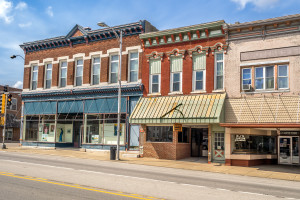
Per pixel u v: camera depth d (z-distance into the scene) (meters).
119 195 9.28
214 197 9.57
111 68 27.80
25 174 13.01
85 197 8.82
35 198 8.52
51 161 19.31
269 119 19.23
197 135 24.97
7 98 30.91
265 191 11.28
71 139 31.03
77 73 29.88
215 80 22.42
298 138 21.95
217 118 19.80
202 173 16.78
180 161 22.03
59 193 9.27
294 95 19.39
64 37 30.28
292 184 13.91
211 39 22.72
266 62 20.52
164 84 24.30
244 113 20.30
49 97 31.08
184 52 23.67
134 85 25.44
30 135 32.19
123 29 26.72
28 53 33.09
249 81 21.11
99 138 27.55
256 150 21.17
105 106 27.38
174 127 21.52
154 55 25.14
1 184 10.52
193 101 22.02
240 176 16.17
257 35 21.05
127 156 24.30
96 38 28.52
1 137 50.28
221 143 21.36
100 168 16.44
